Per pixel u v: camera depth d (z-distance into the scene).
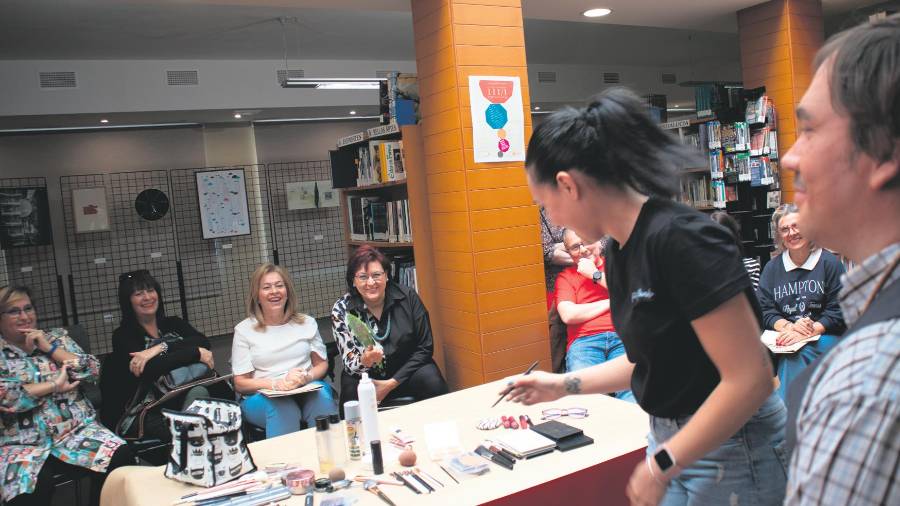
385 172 4.82
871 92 0.57
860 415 0.53
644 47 9.47
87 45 6.86
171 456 2.11
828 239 0.65
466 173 3.94
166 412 2.12
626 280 1.27
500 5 4.06
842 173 0.61
